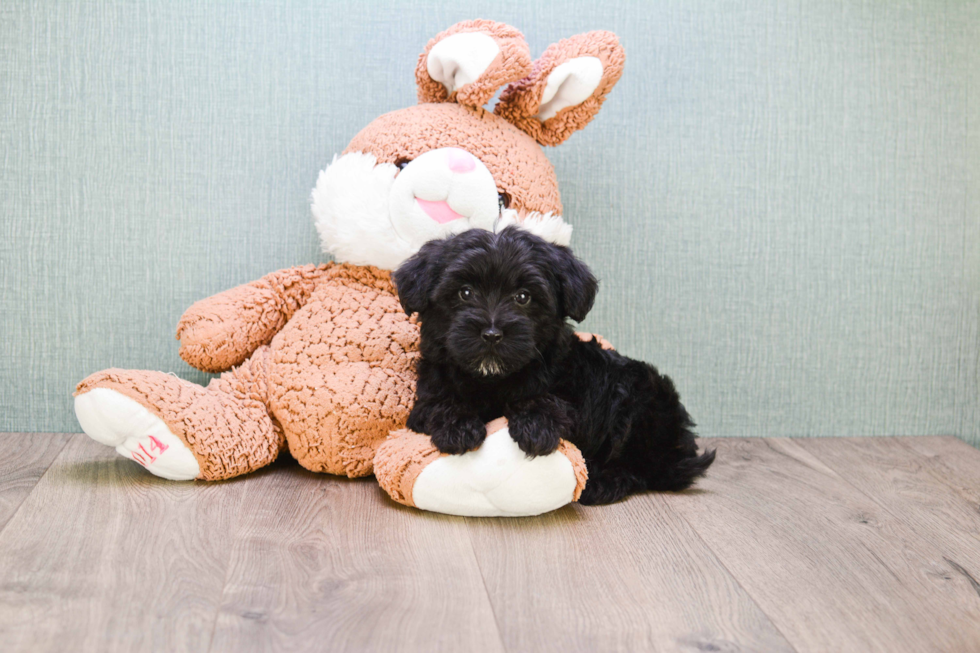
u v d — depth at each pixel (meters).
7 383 2.07
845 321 2.26
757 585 1.31
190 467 1.68
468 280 1.49
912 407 2.31
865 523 1.62
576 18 2.11
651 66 2.14
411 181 1.71
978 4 2.21
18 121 2.01
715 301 2.21
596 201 2.16
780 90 2.18
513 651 1.07
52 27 2.00
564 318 1.60
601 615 1.18
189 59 2.04
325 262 2.11
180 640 1.07
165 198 2.07
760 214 2.21
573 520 1.58
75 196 2.04
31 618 1.11
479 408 1.58
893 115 2.22
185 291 2.09
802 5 2.17
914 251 2.26
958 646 1.13
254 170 2.08
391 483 1.56
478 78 1.76
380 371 1.75
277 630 1.11
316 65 2.08
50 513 1.50
